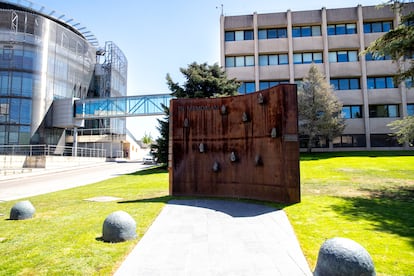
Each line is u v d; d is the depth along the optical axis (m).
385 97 35.66
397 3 12.52
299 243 5.69
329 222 7.14
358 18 36.69
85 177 23.92
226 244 5.69
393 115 35.81
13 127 40.62
